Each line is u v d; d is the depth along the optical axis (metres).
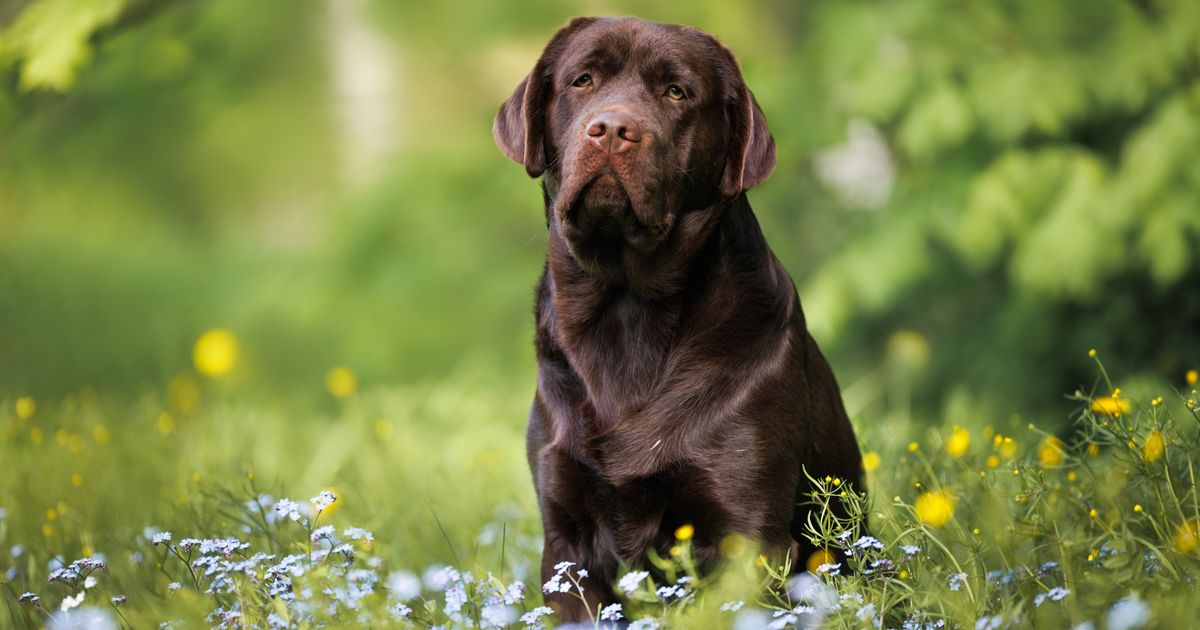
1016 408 10.46
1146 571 3.89
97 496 6.32
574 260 4.71
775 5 11.93
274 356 13.62
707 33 4.87
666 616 3.92
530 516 6.12
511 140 4.95
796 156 10.79
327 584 3.92
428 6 12.60
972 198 9.81
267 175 15.11
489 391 10.24
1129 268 10.34
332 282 13.34
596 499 4.56
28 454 7.22
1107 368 10.38
